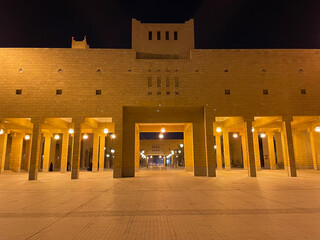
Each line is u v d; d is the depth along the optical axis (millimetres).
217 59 22516
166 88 21969
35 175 19797
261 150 48281
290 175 20875
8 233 5266
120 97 21656
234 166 50562
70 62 21953
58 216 6816
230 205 8164
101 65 22078
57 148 48906
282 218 6371
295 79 22312
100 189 12914
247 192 11344
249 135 21312
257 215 6730
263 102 21859
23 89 21266
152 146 63062
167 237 4930
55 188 13602
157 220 6289
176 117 22312
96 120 27562
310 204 8266
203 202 8758
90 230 5465
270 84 22156
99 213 7145
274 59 22609
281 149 39531
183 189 12633
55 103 21250
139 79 22031
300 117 23062
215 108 21750
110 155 54188
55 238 4926
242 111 21703
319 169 30812
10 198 10078
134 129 22172
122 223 6027
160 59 22484
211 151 21250
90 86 21688
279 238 4770
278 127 30891
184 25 23750
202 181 17125
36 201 9273
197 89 22031
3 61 21594
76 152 20719
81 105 21359
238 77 22234
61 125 26000
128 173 21609
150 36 23547
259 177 20469
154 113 22344
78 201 9188
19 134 32625
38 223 6078
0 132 20891
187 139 28859
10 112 20906
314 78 22375
